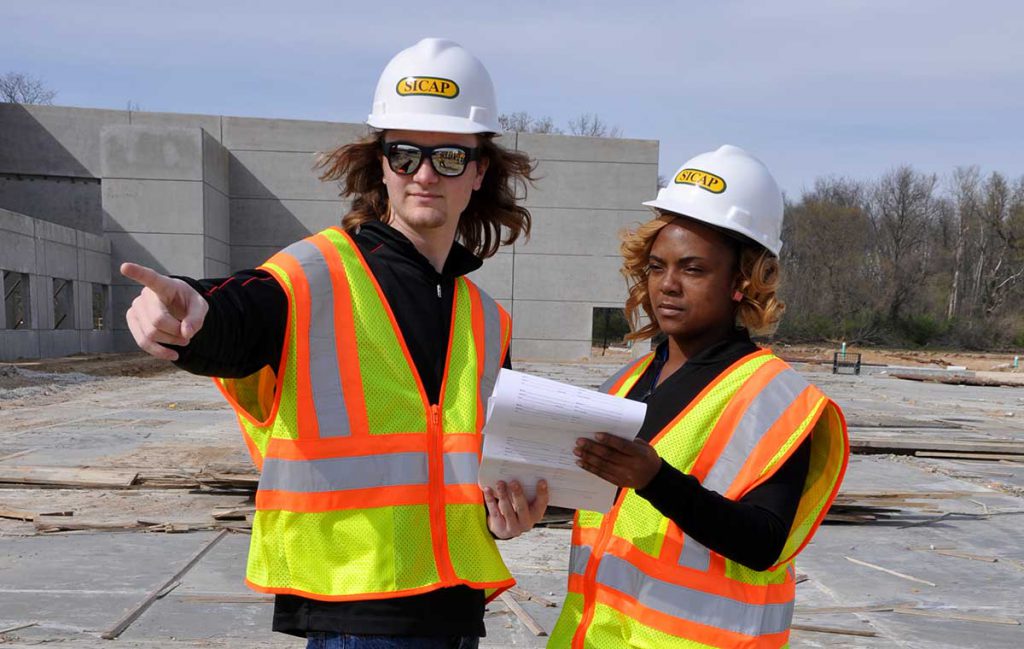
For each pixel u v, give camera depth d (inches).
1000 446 420.8
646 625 70.3
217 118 1106.1
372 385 69.6
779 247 77.2
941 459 418.6
